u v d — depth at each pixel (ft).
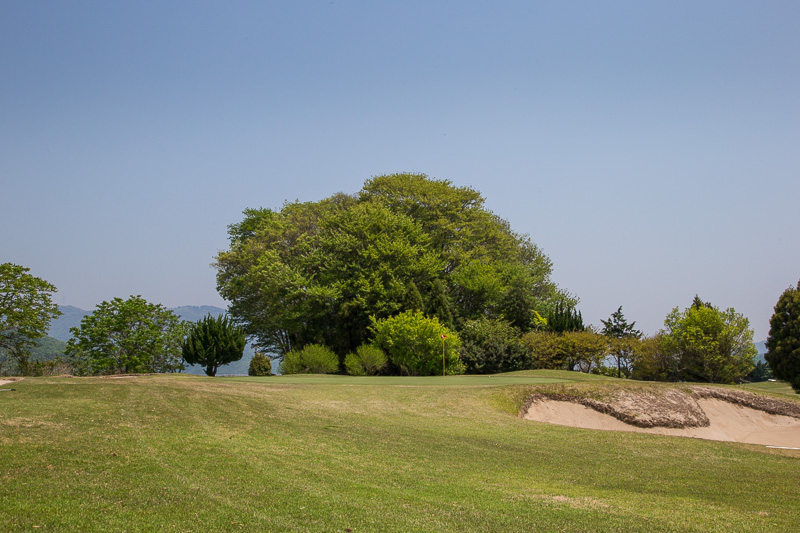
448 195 167.43
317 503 27.55
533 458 44.91
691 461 48.01
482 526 25.62
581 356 135.95
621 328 166.20
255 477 31.37
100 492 26.55
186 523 23.36
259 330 167.43
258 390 68.28
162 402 52.24
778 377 108.17
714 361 121.29
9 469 28.89
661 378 135.03
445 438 49.96
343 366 132.67
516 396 74.13
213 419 47.24
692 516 29.45
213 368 132.26
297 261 147.84
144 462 32.40
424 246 153.17
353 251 142.92
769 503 34.63
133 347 132.46
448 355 116.06
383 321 122.72
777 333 107.86
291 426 48.52
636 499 33.30
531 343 136.46
